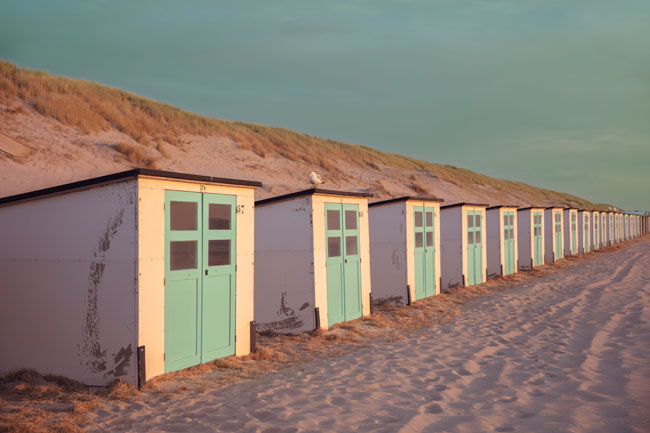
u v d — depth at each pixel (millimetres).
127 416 5406
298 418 5281
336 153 45625
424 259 15102
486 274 19234
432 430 4824
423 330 10641
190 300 7344
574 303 13266
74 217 6961
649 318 10570
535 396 5828
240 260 8281
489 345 8812
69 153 20000
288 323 10555
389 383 6625
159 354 6789
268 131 44125
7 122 20094
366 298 12188
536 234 24906
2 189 14203
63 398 6145
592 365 7125
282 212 10734
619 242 44250
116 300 6613
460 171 70438
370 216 14555
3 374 7301
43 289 7125
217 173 26656
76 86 29109
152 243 6723
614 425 4734
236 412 5523
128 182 6605
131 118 29016
